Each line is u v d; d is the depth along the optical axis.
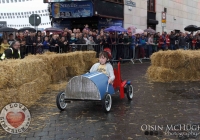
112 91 7.46
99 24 20.80
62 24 21.42
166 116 6.57
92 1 19.56
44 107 7.45
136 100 8.23
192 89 9.80
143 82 11.36
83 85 6.82
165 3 31.14
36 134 5.45
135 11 24.98
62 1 20.09
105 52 7.74
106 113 6.85
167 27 31.88
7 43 12.19
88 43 16.34
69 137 5.27
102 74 7.34
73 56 12.86
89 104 7.80
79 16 20.02
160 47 22.00
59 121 6.25
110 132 5.52
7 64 7.04
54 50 14.77
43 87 9.38
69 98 6.96
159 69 11.66
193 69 11.93
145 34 21.25
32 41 14.34
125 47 19.06
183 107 7.36
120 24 23.00
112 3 21.69
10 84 7.00
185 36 23.92
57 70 11.39
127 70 15.42
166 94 9.01
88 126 5.89
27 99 7.58
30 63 8.09
